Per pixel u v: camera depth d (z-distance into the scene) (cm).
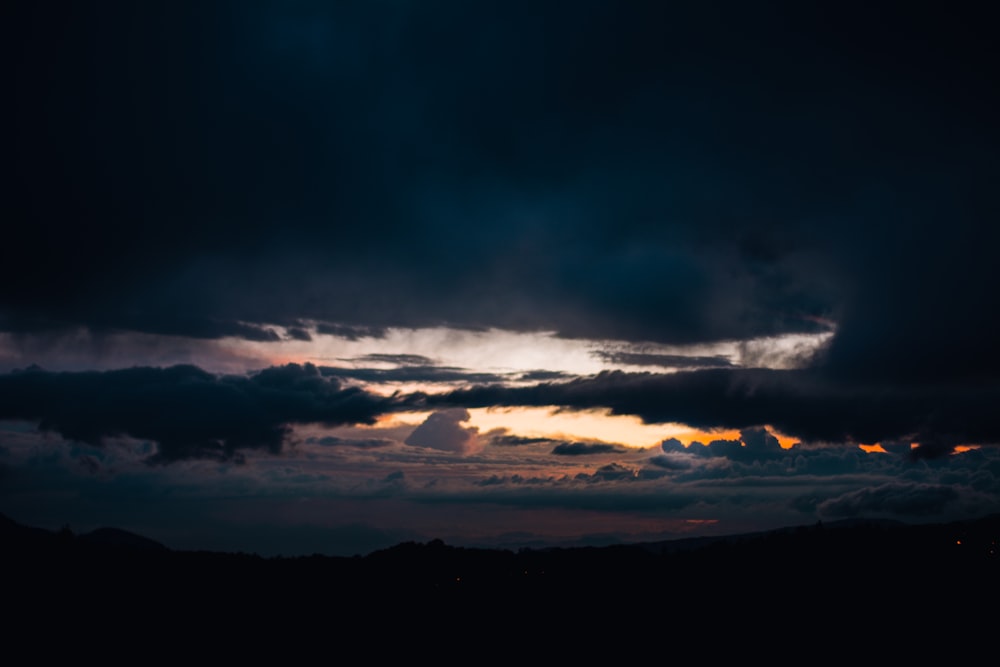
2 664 9912
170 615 11875
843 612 13300
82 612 11494
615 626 13100
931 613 13088
